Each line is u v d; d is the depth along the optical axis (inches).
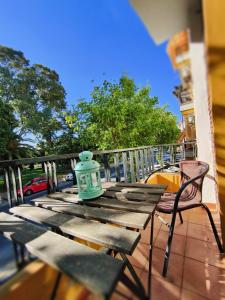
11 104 490.0
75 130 211.8
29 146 532.7
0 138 461.1
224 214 60.1
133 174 131.9
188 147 140.0
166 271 52.0
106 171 106.6
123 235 36.4
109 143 162.1
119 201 55.1
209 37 21.5
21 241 34.3
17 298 24.0
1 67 451.8
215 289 47.3
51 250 31.3
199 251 63.3
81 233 37.5
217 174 59.3
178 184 129.1
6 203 64.8
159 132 149.9
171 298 45.1
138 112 123.7
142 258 60.8
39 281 25.3
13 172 66.4
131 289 26.4
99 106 134.3
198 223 83.1
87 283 23.6
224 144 55.6
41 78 502.0
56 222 43.6
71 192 70.9
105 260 28.5
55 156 80.8
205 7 20.8
